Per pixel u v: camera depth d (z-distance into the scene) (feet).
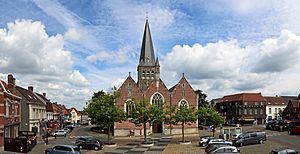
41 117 257.55
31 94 256.32
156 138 213.05
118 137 226.99
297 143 151.43
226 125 316.19
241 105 338.54
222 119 196.95
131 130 237.25
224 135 174.29
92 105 180.04
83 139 156.87
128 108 241.55
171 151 137.90
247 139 151.64
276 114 352.90
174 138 211.61
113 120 168.86
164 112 180.45
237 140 150.61
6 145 140.67
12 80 188.44
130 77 246.68
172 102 249.14
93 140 150.71
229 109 358.64
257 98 345.51
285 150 93.30
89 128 357.61
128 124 238.07
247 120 336.08
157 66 278.87
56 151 116.78
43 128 255.70
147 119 172.35
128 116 173.99
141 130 234.17
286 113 296.71
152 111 170.91
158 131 249.96
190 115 178.70
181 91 252.21
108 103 173.58
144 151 140.15
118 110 171.63
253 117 339.57
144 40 285.23
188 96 252.62
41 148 153.48
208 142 138.51
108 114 167.22
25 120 215.92
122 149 150.30
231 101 355.77
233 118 348.38
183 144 169.17
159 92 248.73
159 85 249.96
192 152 132.46
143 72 278.26
